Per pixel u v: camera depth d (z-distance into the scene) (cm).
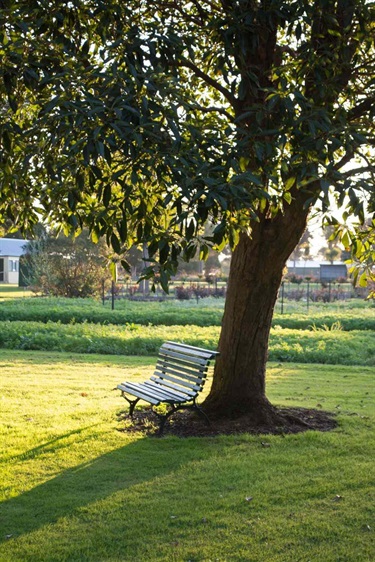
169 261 401
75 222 443
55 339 1568
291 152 497
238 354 758
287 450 641
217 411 758
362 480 550
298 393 989
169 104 430
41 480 554
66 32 542
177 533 448
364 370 1284
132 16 628
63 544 430
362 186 403
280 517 475
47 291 3139
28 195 572
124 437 687
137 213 448
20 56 446
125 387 769
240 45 523
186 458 616
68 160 425
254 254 730
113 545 430
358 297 3622
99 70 455
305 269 6962
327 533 448
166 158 403
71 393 955
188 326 1845
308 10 523
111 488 535
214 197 379
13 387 996
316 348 1481
